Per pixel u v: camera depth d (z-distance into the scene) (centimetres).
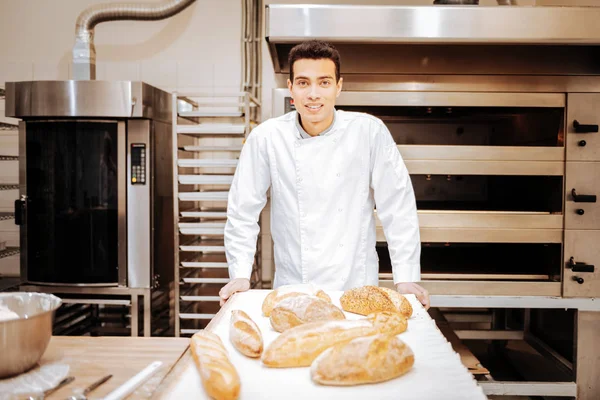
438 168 236
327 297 121
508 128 258
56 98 242
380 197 177
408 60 233
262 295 135
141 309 266
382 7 202
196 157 314
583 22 201
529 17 202
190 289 273
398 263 169
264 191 182
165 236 274
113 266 252
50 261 254
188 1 277
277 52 223
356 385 81
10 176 319
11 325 82
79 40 277
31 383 82
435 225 238
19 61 318
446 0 234
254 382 82
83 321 289
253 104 284
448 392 78
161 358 95
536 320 278
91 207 250
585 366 235
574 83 232
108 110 240
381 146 175
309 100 152
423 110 245
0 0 317
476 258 254
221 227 247
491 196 265
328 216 172
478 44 213
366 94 236
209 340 95
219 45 312
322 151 170
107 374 87
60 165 251
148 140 248
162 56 314
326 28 203
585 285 234
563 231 234
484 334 285
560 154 233
